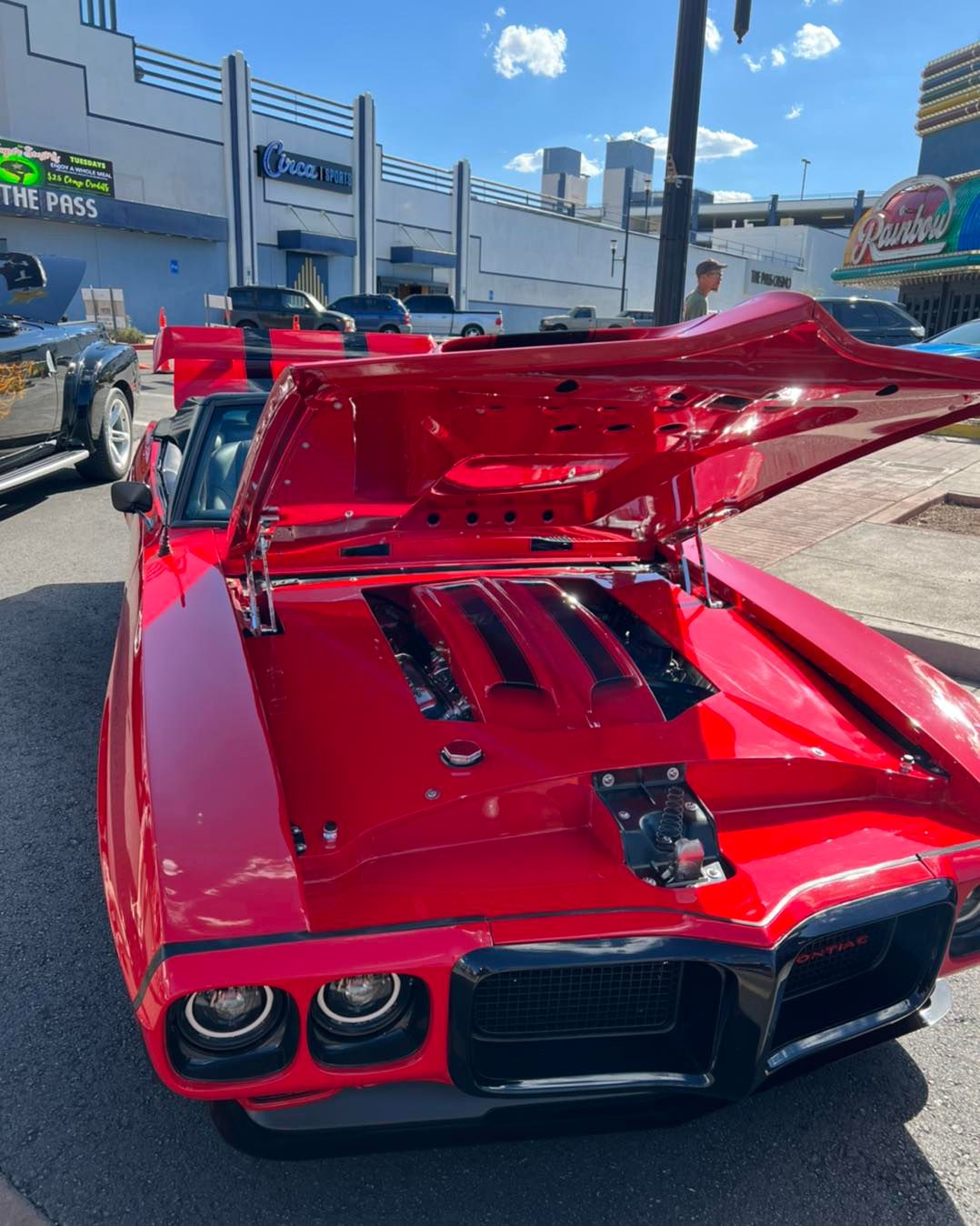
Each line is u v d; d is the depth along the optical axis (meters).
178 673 2.04
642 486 2.67
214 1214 1.78
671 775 1.95
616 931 1.63
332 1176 1.88
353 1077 1.57
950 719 2.21
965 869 1.87
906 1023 1.95
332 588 2.75
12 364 5.97
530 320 44.78
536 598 2.64
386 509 2.54
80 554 5.79
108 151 28.03
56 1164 1.86
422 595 2.70
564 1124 1.75
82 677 4.10
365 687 2.19
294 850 1.61
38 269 6.61
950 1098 2.12
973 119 20.33
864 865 1.85
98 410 6.97
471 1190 1.86
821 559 5.63
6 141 25.03
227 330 3.23
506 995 1.74
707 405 2.03
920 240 21.41
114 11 27.97
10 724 3.67
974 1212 1.84
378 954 1.53
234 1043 1.51
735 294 56.72
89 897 2.69
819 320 1.57
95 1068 2.10
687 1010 1.77
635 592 2.96
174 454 3.52
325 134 33.78
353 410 1.95
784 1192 1.87
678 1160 1.94
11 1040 2.17
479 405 1.96
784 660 2.56
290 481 2.25
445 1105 1.67
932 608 4.75
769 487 2.75
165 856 1.57
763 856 1.86
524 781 1.86
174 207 29.91
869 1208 1.84
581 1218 1.81
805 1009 1.91
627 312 30.80
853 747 2.14
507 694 2.18
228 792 1.69
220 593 2.44
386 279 37.53
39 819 3.06
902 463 9.38
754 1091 1.78
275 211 32.75
